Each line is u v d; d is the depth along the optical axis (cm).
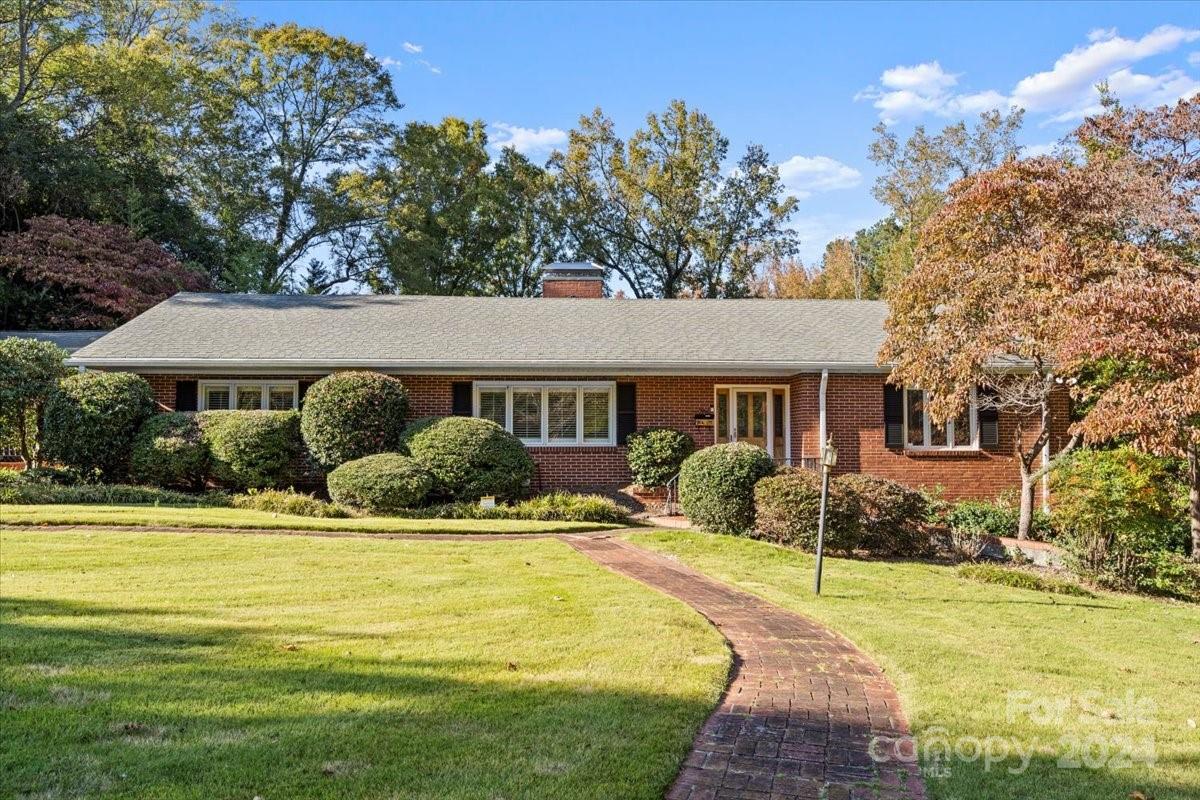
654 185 3959
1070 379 1311
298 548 1023
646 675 536
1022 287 1203
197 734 412
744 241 4119
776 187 4091
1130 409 938
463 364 1622
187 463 1473
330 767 377
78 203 2705
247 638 602
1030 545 1330
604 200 4075
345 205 3562
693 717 464
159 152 3170
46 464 1578
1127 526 1268
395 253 3575
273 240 3566
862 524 1202
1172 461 1295
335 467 1509
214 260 3156
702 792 375
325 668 530
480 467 1465
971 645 675
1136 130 1451
